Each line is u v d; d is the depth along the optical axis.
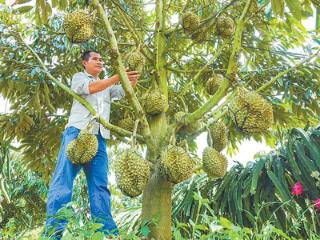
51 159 4.98
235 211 3.71
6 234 2.73
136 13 4.42
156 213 2.63
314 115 4.57
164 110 3.01
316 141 3.79
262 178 3.77
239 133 4.69
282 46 4.46
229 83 2.59
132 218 4.12
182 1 4.52
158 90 3.07
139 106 2.75
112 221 2.92
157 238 2.58
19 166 7.59
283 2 2.77
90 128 2.93
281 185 3.53
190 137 2.86
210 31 3.71
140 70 3.18
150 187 2.70
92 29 2.82
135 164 2.53
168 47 3.36
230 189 3.76
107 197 3.05
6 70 4.19
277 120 4.58
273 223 3.49
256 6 3.38
